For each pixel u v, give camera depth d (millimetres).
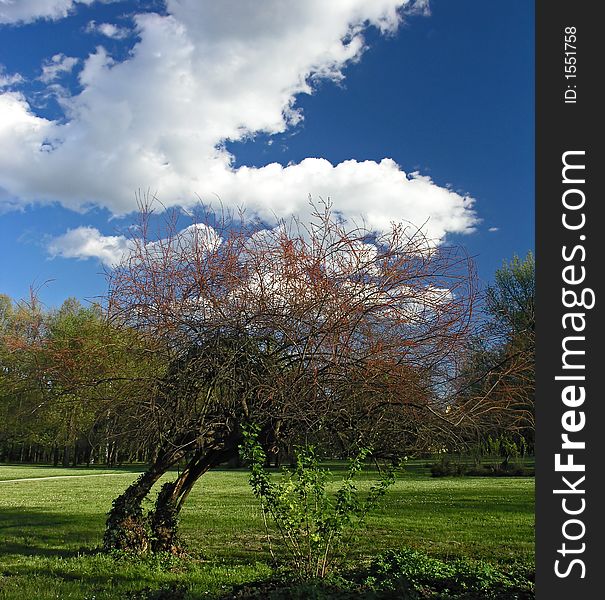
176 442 10500
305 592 7199
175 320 9906
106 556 10555
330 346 9242
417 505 20453
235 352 9688
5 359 10594
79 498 24875
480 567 8742
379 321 9336
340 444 9688
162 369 10250
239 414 10062
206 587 8461
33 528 15680
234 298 9977
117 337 10234
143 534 10867
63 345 10414
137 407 9992
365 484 28516
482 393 9273
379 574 8328
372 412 9383
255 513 18688
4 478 38875
